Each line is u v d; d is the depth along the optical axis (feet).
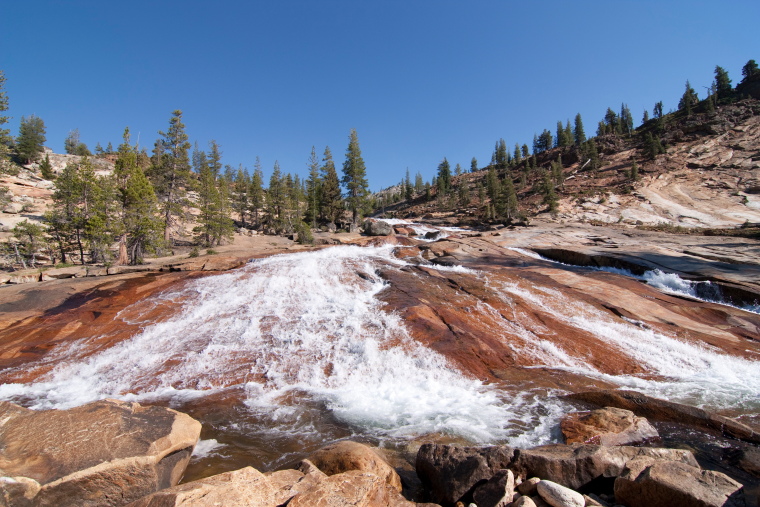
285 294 48.67
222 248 127.44
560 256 74.95
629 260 63.77
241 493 13.48
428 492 17.03
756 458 17.12
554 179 220.43
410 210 279.49
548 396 26.53
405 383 29.55
